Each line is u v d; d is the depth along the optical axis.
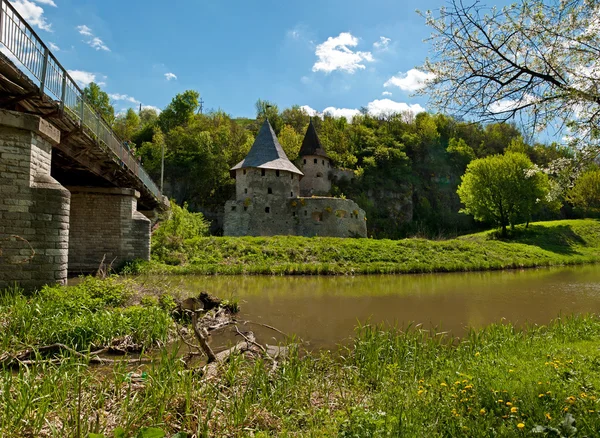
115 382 4.45
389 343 6.88
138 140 66.38
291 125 74.50
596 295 14.73
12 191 8.95
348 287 16.45
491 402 4.07
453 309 11.80
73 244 17.97
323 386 5.15
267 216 41.78
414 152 72.56
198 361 6.25
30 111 9.67
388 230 57.91
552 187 7.78
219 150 57.19
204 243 24.89
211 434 3.63
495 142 77.75
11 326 6.56
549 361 5.60
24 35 8.07
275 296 13.76
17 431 3.34
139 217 18.72
